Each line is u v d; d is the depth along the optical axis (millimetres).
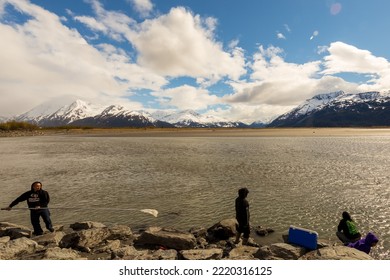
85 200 21641
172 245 13055
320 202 20484
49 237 13461
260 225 16219
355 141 85562
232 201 21078
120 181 28531
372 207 19141
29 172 34062
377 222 16359
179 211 18938
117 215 18234
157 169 35469
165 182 27844
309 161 41250
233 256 11773
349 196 21969
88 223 15664
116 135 145125
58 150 63438
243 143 80250
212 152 55500
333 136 118125
